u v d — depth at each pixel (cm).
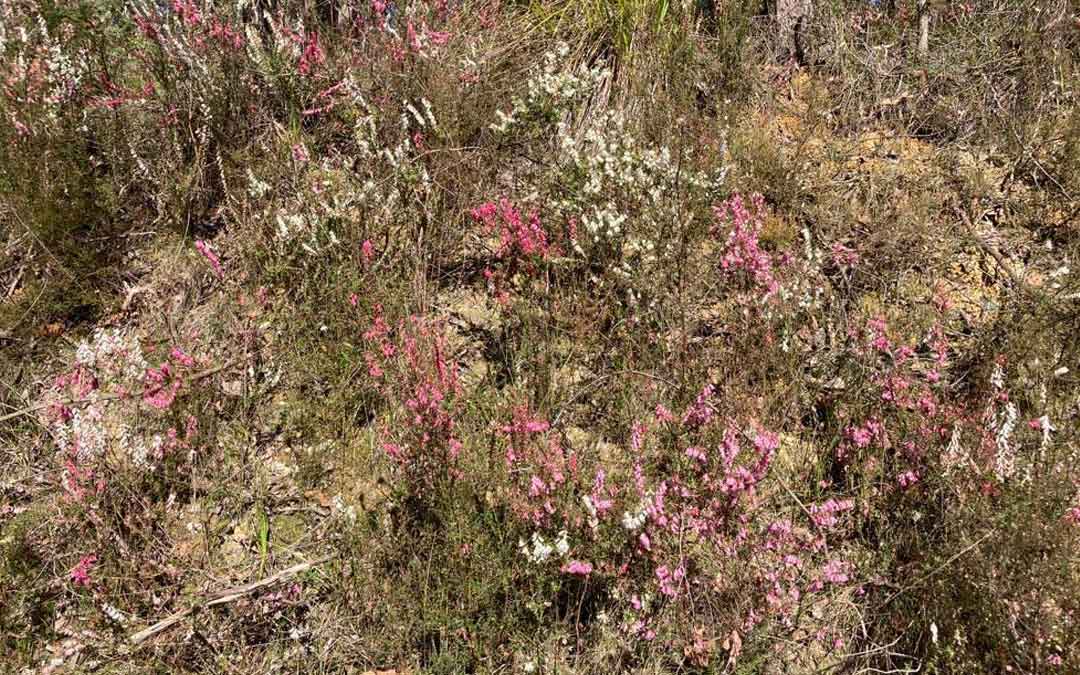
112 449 351
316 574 317
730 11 492
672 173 391
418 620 291
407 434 321
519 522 301
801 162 435
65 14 458
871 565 301
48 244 413
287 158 457
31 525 333
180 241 432
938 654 271
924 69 479
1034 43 470
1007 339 343
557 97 429
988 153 441
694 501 307
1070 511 274
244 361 380
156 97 455
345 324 378
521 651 291
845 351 351
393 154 440
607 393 355
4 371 387
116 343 364
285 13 507
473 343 388
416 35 462
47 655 305
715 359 360
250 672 297
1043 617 257
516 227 384
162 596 317
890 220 405
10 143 421
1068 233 394
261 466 352
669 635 288
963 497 284
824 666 284
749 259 369
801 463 332
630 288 371
